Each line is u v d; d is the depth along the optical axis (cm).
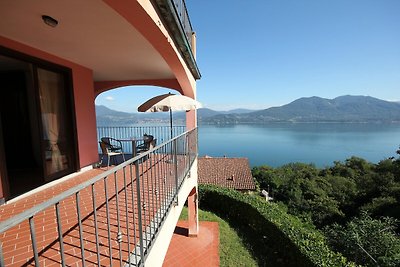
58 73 520
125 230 280
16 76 513
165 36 316
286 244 722
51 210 340
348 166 3666
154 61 560
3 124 534
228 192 1144
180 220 931
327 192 2569
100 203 363
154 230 272
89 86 628
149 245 249
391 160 2330
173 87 827
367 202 2073
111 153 668
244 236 884
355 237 872
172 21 317
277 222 812
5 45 378
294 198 2527
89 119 622
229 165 2364
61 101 528
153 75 755
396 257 761
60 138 518
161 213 314
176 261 660
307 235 716
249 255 746
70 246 245
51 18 308
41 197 402
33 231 112
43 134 465
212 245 746
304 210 2192
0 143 361
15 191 404
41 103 465
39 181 462
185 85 624
